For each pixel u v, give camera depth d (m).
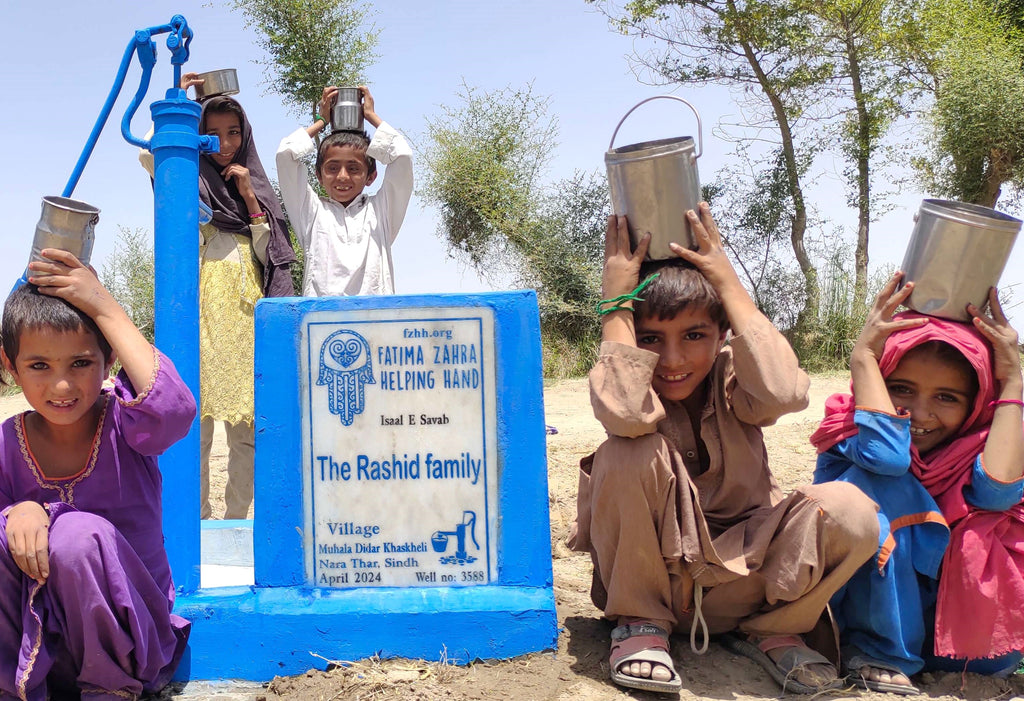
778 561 2.95
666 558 2.99
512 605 3.12
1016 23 18.45
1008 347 3.13
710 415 3.14
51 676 2.77
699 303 2.97
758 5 15.87
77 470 2.79
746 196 16.80
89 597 2.54
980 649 3.04
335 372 3.24
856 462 3.20
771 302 16.52
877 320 3.21
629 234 3.08
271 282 4.82
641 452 2.90
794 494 2.94
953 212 3.12
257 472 3.21
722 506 3.17
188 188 3.18
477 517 3.24
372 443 3.24
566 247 16.59
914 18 16.05
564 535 5.08
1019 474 3.06
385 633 3.07
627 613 3.09
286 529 3.21
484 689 2.88
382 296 3.24
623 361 2.89
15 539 2.54
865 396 3.17
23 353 2.59
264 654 3.04
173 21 3.23
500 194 17.08
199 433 3.21
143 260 15.81
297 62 15.62
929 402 3.21
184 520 3.17
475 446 3.25
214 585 3.63
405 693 2.85
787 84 16.17
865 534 2.87
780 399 2.90
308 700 2.82
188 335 3.16
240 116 4.81
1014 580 3.05
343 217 4.78
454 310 3.24
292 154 4.66
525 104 17.62
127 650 2.64
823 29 16.30
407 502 3.24
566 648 3.23
